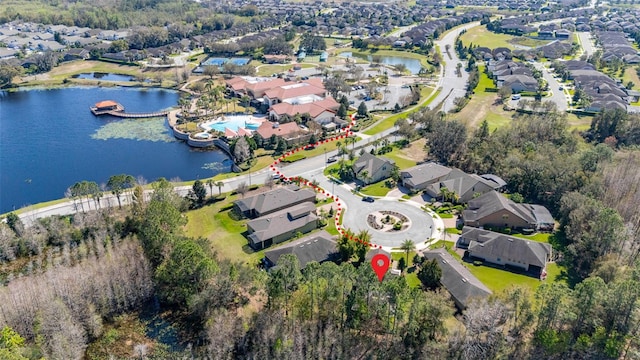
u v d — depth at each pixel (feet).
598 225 351.87
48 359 261.24
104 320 309.01
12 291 307.78
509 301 276.00
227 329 284.41
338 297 278.87
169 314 315.58
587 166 457.68
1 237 369.50
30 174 535.19
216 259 337.93
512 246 363.15
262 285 306.96
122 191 463.01
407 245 358.84
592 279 266.16
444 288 319.06
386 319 281.54
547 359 253.03
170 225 359.25
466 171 523.29
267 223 397.80
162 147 610.65
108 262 342.85
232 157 576.61
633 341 247.91
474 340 262.26
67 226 395.34
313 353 270.87
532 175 461.78
